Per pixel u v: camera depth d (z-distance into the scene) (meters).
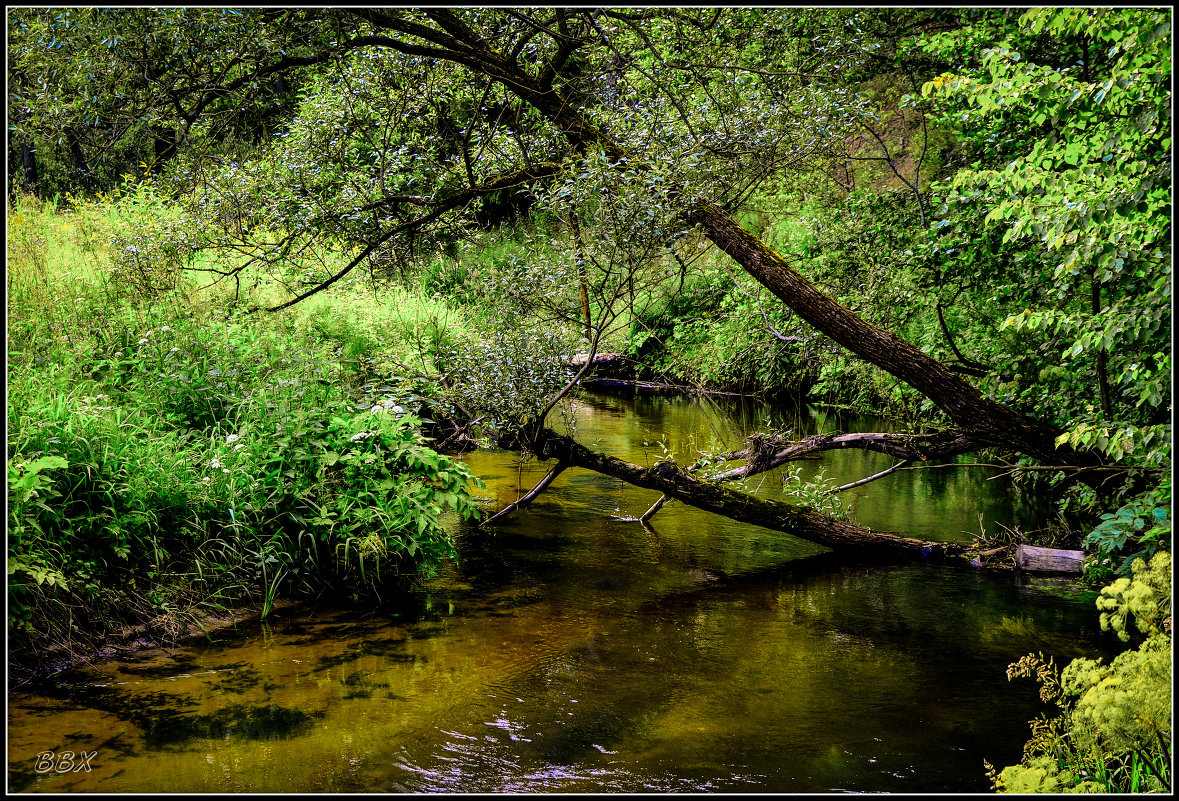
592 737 3.63
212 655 4.32
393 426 5.89
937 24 10.03
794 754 3.54
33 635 3.99
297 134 6.93
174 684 3.95
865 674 4.41
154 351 6.16
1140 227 4.39
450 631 4.82
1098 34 4.65
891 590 5.85
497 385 6.81
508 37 6.92
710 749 3.56
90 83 5.70
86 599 4.30
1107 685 2.85
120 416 5.18
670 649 4.69
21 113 5.56
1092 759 3.19
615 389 15.88
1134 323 4.50
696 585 5.86
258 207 6.87
